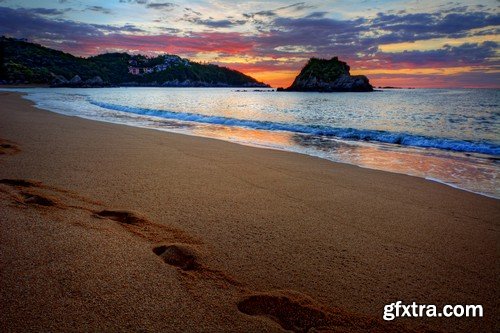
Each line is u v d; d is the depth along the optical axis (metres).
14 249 2.71
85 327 1.91
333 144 10.30
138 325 1.97
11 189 4.32
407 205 4.60
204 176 5.66
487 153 9.07
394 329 2.12
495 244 3.44
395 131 13.92
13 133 9.54
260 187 5.16
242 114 22.17
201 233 3.40
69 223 3.31
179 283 2.43
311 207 4.37
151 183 5.10
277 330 2.02
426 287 2.62
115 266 2.57
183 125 14.39
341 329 2.08
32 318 1.95
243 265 2.80
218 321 2.06
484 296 2.53
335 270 2.81
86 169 5.74
